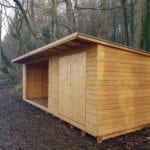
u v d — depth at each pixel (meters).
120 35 16.23
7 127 6.17
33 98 10.67
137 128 5.76
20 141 5.05
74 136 5.38
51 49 6.14
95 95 4.91
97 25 16.53
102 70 4.91
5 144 4.86
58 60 6.92
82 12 17.50
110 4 16.20
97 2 17.25
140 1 8.20
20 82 17.30
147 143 4.89
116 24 16.41
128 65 5.48
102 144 4.83
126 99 5.44
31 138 5.25
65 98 6.43
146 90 6.03
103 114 4.93
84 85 5.41
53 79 7.29
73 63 5.97
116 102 5.19
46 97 11.02
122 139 5.12
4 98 11.46
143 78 5.93
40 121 6.82
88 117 5.20
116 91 5.20
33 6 16.47
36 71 11.04
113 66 5.13
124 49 5.28
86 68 5.31
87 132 5.23
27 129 5.97
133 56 5.62
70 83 6.13
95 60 4.92
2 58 19.52
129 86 5.52
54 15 14.08
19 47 18.64
